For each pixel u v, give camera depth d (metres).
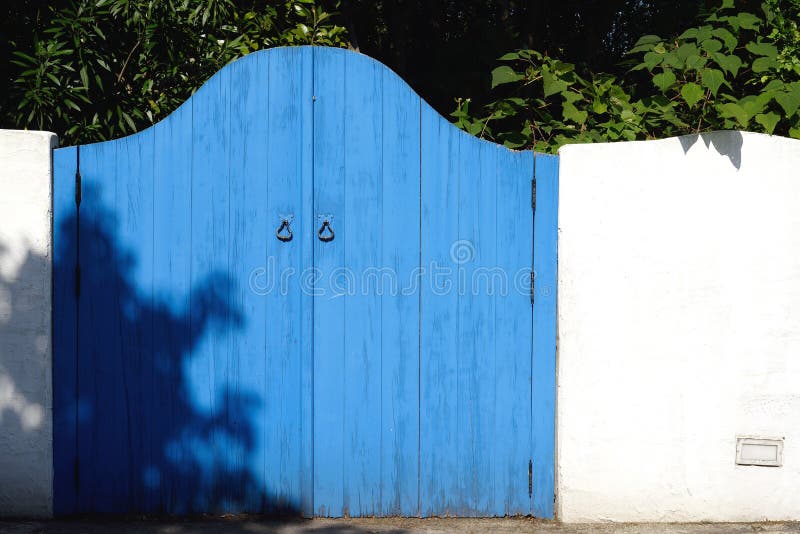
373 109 4.24
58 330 4.23
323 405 4.30
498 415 4.30
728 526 4.18
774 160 4.12
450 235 4.27
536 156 4.24
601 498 4.25
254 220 4.25
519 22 7.43
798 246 4.13
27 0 5.14
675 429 4.20
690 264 4.16
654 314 4.18
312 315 4.28
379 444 4.31
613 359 4.20
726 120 4.35
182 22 5.26
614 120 4.74
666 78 4.43
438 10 7.71
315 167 4.25
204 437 4.30
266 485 4.32
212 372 4.28
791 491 4.21
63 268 4.21
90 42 5.00
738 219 4.13
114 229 4.23
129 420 4.28
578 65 7.43
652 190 4.15
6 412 4.18
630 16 7.88
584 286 4.20
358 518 4.33
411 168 4.25
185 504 4.31
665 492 4.23
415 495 4.33
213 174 4.24
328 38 5.72
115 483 4.29
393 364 4.29
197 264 4.26
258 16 5.66
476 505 4.33
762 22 4.77
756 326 4.16
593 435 4.23
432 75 6.57
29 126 4.93
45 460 4.21
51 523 4.18
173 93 5.36
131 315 4.25
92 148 4.21
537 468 4.31
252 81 4.23
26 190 4.13
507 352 4.28
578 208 4.19
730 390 4.18
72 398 4.25
